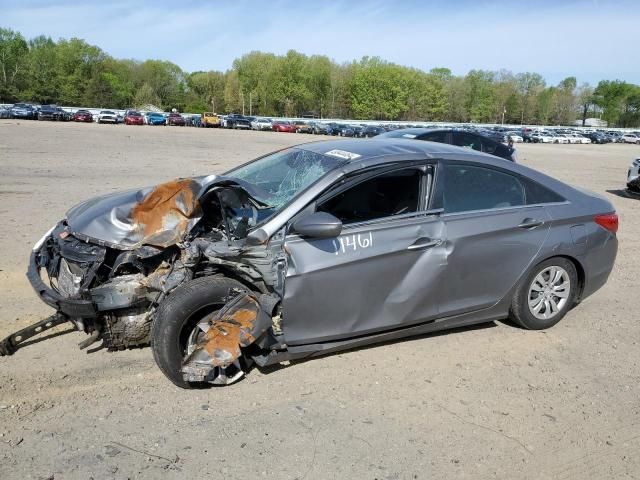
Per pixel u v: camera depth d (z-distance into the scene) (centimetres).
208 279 373
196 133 4550
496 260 451
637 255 784
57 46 11200
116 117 6022
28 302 506
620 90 13888
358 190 414
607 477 317
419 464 318
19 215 855
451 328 495
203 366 358
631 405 390
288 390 387
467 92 13362
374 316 409
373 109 11825
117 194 474
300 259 378
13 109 5838
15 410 347
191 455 315
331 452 324
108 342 404
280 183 432
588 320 534
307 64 11825
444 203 434
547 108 13650
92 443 321
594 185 1669
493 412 373
